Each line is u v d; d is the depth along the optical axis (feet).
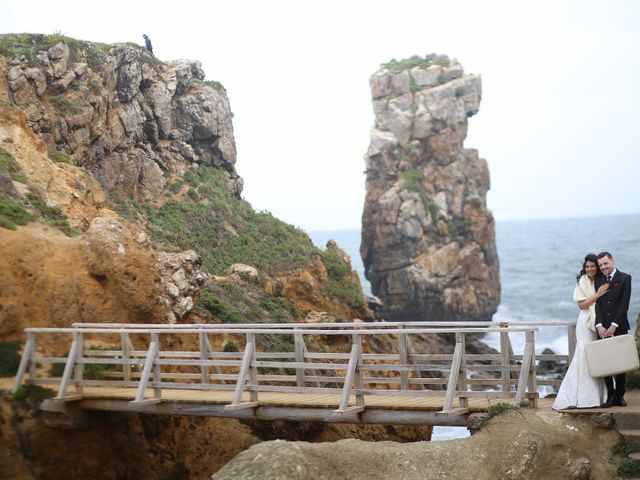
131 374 66.44
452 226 266.98
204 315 100.32
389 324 58.80
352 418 54.08
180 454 73.46
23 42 126.52
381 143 270.26
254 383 57.88
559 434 46.16
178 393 63.72
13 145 100.48
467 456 45.39
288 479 43.75
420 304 260.01
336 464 45.11
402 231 259.19
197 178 149.79
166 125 150.00
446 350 183.73
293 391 56.85
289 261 135.95
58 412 62.59
